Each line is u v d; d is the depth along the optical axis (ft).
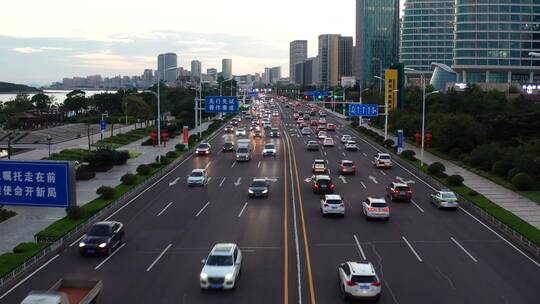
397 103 368.89
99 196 154.71
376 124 402.31
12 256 98.99
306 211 137.90
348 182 181.57
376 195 159.84
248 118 487.61
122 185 171.73
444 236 115.03
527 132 251.39
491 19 569.64
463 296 80.43
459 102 329.72
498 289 83.51
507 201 153.99
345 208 141.49
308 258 98.73
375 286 76.74
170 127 330.34
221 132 362.12
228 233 116.67
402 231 118.73
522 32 568.00
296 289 82.94
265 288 83.35
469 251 104.22
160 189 169.68
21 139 293.02
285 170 205.77
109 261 97.96
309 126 400.67
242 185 175.32
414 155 238.48
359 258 98.78
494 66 573.33
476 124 248.11
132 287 84.28
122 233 110.11
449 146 245.04
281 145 287.89
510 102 363.76
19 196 112.37
